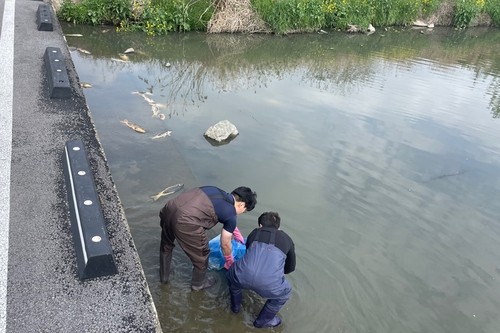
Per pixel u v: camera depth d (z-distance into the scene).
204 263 3.48
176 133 6.50
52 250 2.59
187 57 10.85
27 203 2.95
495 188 6.09
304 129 7.33
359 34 16.58
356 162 6.35
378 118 8.23
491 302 3.96
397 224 4.99
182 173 5.34
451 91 10.49
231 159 5.95
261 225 3.54
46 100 4.56
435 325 3.63
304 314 3.61
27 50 5.98
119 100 7.27
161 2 12.59
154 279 3.70
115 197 3.25
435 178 6.17
